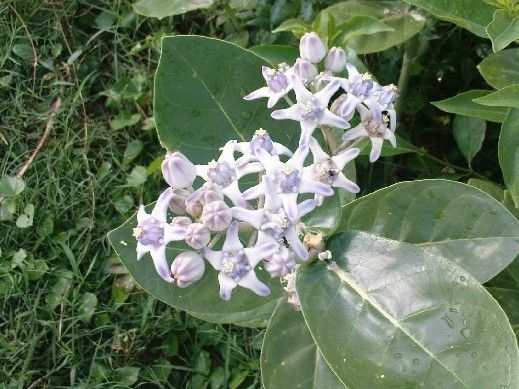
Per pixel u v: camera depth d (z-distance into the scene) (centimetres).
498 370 28
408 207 36
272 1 60
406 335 30
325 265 32
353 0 50
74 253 55
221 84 36
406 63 52
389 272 31
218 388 51
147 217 30
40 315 53
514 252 35
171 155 30
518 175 36
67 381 52
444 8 37
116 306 53
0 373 51
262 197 31
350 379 29
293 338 36
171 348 52
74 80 61
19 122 59
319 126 33
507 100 35
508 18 33
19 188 55
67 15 62
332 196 33
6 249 55
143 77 59
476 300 30
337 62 35
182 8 53
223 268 30
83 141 58
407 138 55
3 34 61
